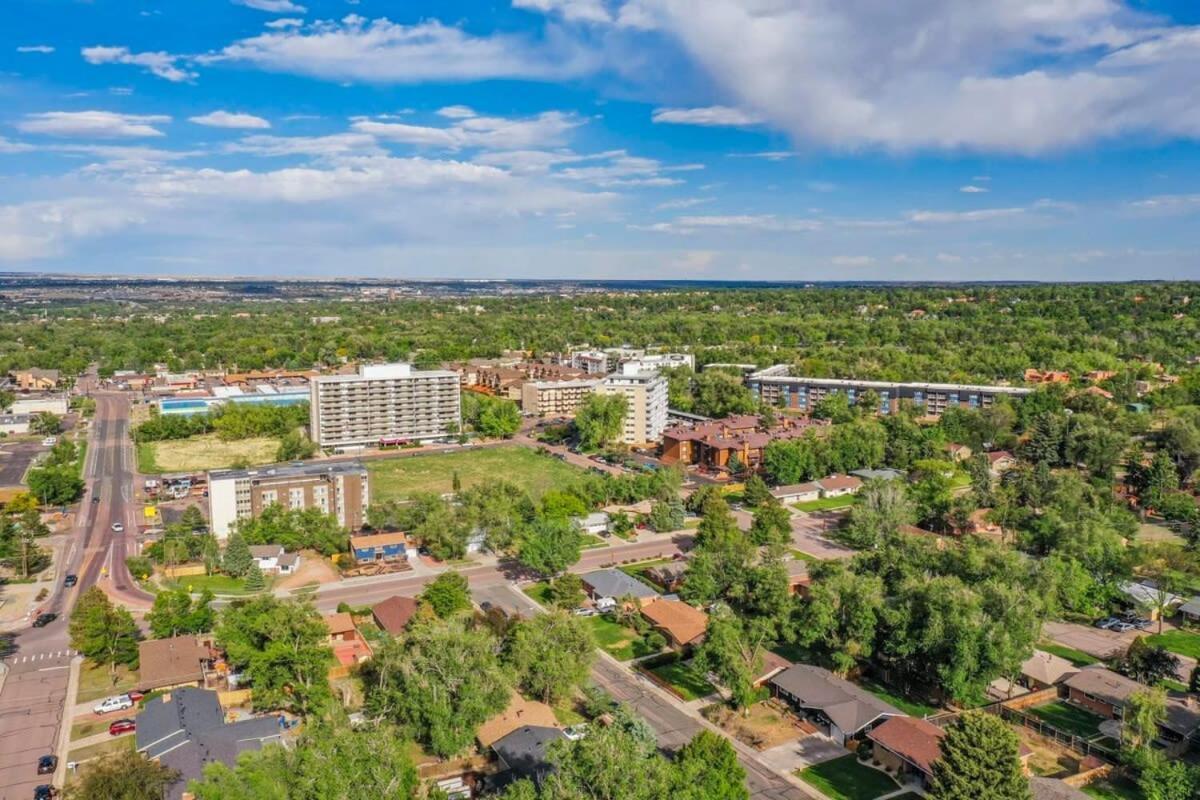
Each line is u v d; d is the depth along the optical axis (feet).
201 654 472.44
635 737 335.88
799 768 368.68
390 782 307.37
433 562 639.35
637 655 482.69
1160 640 506.89
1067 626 530.27
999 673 412.16
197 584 592.19
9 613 542.98
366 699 419.74
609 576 574.97
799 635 461.37
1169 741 384.88
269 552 624.18
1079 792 327.26
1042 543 626.23
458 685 374.22
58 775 360.28
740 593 511.40
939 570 524.52
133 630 465.47
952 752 308.19
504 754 358.23
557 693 414.00
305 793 298.97
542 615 449.89
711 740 322.14
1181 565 590.55
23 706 422.00
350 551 647.56
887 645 435.12
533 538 588.09
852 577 476.95
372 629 510.99
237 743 353.92
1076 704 429.79
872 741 379.55
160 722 372.99
